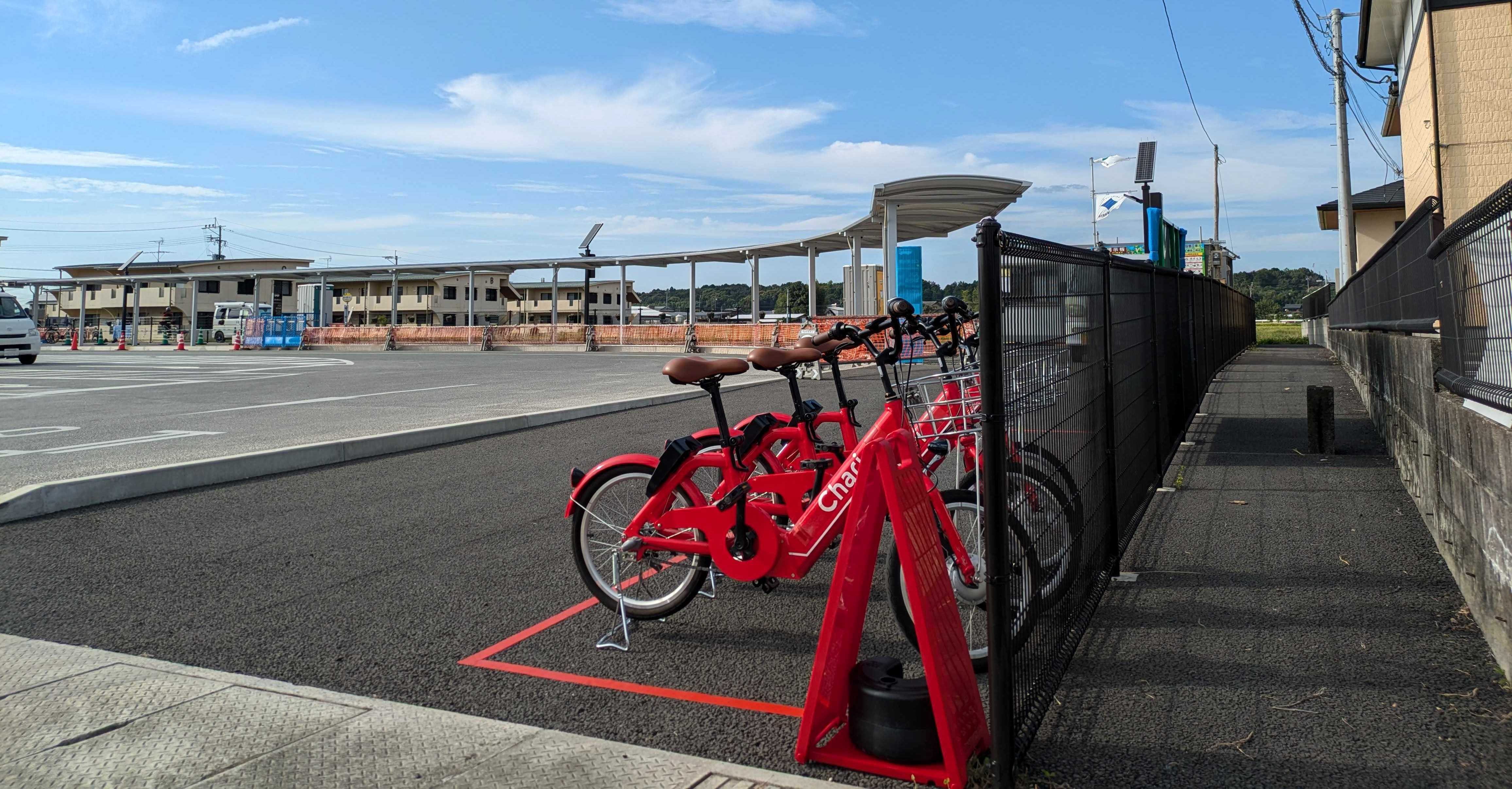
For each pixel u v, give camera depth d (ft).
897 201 74.02
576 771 9.09
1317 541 17.49
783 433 13.28
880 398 44.88
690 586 13.52
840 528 12.13
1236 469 25.08
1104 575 14.42
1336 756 9.32
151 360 104.73
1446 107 38.01
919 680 9.82
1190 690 11.05
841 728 10.04
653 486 13.35
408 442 30.96
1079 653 12.35
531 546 18.83
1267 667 11.64
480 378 64.75
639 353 118.11
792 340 102.83
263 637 13.56
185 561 17.66
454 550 18.53
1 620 14.26
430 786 8.82
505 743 9.75
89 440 32.32
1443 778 8.83
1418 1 40.73
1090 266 13.98
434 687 11.71
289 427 35.60
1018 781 8.93
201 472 24.80
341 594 15.67
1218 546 17.44
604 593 13.94
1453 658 11.68
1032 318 10.45
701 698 11.30
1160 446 22.56
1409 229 22.17
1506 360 11.42
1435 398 16.53
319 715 10.51
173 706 10.81
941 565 10.09
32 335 88.79
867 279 99.86
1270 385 48.67
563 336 132.05
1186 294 31.68
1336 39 69.10
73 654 12.57
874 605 14.89
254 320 158.71
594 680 11.92
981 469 12.03
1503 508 11.18
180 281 173.17
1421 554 16.37
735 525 12.64
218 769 9.21
